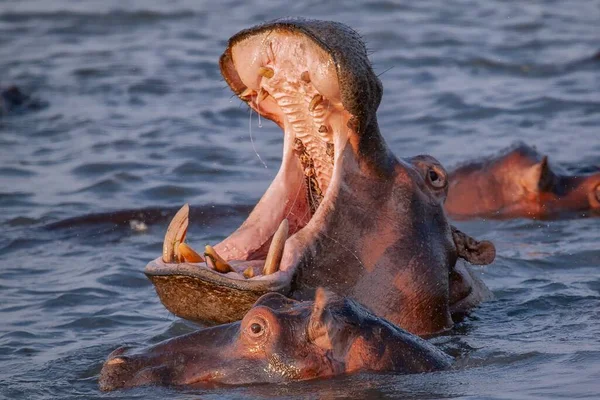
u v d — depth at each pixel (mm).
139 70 65438
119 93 60062
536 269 32062
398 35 72750
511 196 41219
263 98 23734
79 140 50406
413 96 57344
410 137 49812
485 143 48438
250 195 40938
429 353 21547
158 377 20766
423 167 24922
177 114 54938
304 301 21391
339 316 21062
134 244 35406
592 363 21562
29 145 49938
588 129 50281
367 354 20859
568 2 85000
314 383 20297
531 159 41438
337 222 23375
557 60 65062
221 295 22016
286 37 22484
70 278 31672
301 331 20656
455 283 26203
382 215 23906
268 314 20641
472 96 56781
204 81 62344
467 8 82938
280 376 20453
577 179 41531
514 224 39250
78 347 25203
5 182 43406
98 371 23016
